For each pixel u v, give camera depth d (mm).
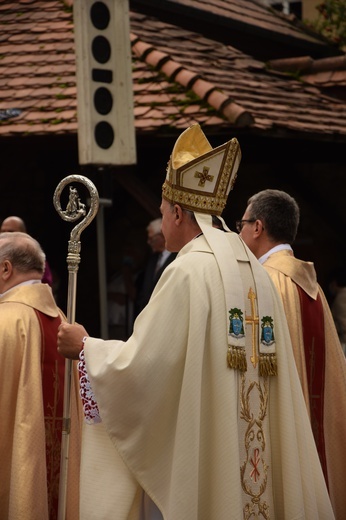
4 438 12344
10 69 24828
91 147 19188
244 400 9734
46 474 12422
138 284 23312
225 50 26266
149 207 22469
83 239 26984
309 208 27500
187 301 9602
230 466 9414
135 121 21641
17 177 26922
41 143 23516
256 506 9719
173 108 21781
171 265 9859
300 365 12562
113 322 25141
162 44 24688
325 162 26781
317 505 10125
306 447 10047
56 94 23422
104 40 19484
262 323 9961
